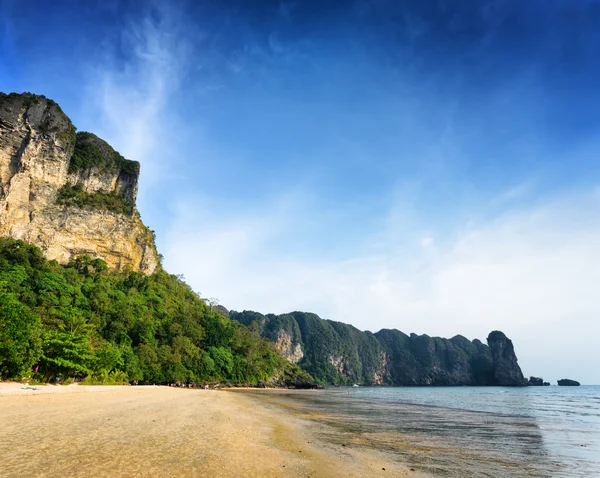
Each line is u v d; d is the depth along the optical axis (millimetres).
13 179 84500
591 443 19750
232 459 11852
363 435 20484
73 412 19250
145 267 112750
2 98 87375
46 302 63188
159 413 22094
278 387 120125
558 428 25797
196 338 93688
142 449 12008
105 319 69188
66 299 67688
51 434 13125
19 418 15984
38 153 89500
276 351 150750
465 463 14234
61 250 90312
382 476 11656
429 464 13797
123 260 104250
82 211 95750
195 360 86062
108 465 9812
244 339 117250
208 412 25453
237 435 16828
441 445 18172
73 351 38875
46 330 44250
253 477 10180
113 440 13008
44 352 37875
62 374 38812
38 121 90750
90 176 104125
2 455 9906
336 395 82000
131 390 43875
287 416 29234
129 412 21297
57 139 93250
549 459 15477
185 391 54125
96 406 22906
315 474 11172
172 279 124125
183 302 108125
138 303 85000
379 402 55344
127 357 62250
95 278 88250
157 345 77688
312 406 42938
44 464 9406
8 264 71375
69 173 98688
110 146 114500
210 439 15008
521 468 13695
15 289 62844
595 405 53812
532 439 20906
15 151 86562
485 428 25250
